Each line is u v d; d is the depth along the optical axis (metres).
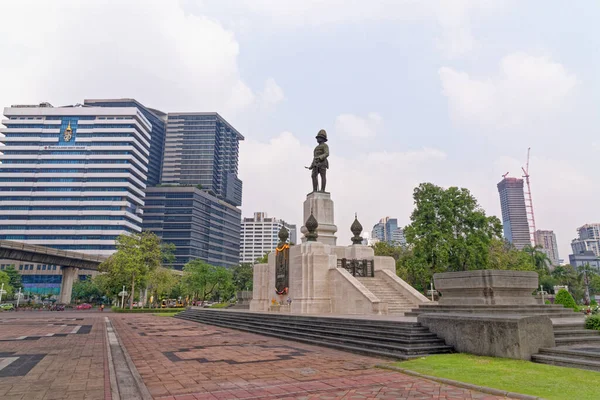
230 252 185.75
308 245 27.86
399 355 11.77
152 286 68.31
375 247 58.25
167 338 18.97
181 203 158.88
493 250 52.22
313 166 35.16
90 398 7.60
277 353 13.57
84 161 133.88
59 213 129.38
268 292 34.53
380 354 12.44
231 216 190.12
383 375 9.61
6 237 126.62
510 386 7.91
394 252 57.53
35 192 130.75
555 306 18.06
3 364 11.50
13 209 129.12
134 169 137.38
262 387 8.46
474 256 40.25
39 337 19.53
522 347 10.66
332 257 28.05
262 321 23.45
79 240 127.19
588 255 196.50
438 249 40.62
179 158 183.75
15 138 134.00
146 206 157.62
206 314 35.03
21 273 121.38
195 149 184.50
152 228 156.00
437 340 12.89
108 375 9.86
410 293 26.22
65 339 18.55
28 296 112.75
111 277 59.78
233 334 21.14
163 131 194.12
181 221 157.00
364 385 8.55
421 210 43.03
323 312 26.70
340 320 17.58
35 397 7.66
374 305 22.84
